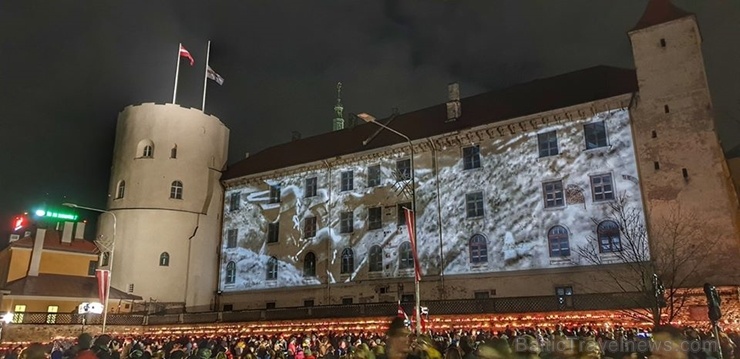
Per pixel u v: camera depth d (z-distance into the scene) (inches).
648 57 1343.5
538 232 1395.2
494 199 1482.5
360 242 1692.9
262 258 1926.7
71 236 2059.5
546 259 1365.7
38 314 1560.0
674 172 1249.4
